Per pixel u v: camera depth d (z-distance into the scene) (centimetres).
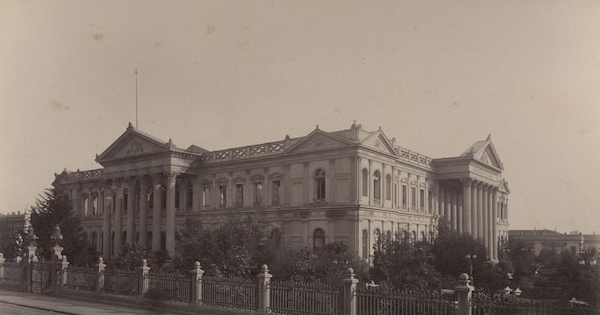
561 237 9219
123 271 3039
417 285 3675
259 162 5741
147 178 6475
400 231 4750
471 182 6644
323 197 5178
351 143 4938
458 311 1794
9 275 3953
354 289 2073
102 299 3070
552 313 1736
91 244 6625
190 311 2595
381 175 5369
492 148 7275
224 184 6103
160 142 6166
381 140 5375
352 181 4944
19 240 5888
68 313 2634
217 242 3872
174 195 6112
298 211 5288
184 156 6225
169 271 3756
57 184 7912
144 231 6391
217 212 6034
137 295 2916
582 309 1706
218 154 6225
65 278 3422
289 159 5447
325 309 2150
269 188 5634
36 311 2725
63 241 5791
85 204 7975
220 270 3672
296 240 5278
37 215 5884
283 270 3838
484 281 4291
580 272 2964
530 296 3303
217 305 2517
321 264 3831
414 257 3944
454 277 4344
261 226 4659
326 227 5066
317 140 5244
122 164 6712
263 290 2327
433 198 6669
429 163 6619
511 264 5475
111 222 7288
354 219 4884
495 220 7556
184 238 4069
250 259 3853
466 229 6469
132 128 6450
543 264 5578
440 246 4662
